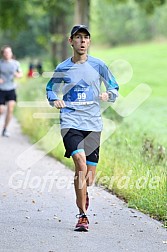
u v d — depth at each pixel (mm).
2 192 16375
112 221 13555
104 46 116938
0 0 47906
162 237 12375
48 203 15156
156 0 38469
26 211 14352
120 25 117125
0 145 24859
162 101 44469
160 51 90312
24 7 48438
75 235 12375
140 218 13836
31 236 12266
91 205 14977
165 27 113938
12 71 27344
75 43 12898
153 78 63656
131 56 85438
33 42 108875
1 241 11898
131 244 11852
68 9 44719
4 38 107875
